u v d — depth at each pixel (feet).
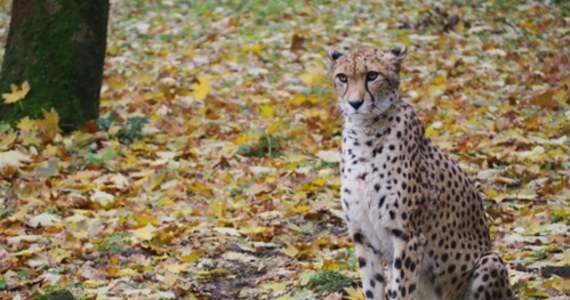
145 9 84.28
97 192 43.34
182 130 52.90
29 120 50.57
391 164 28.60
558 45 72.64
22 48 53.01
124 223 40.01
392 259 29.37
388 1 82.99
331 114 54.75
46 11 53.11
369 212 28.89
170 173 45.57
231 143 50.55
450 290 30.09
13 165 46.06
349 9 81.25
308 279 34.06
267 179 44.91
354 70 28.63
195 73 65.72
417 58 68.80
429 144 30.30
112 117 52.75
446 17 78.02
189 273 35.68
